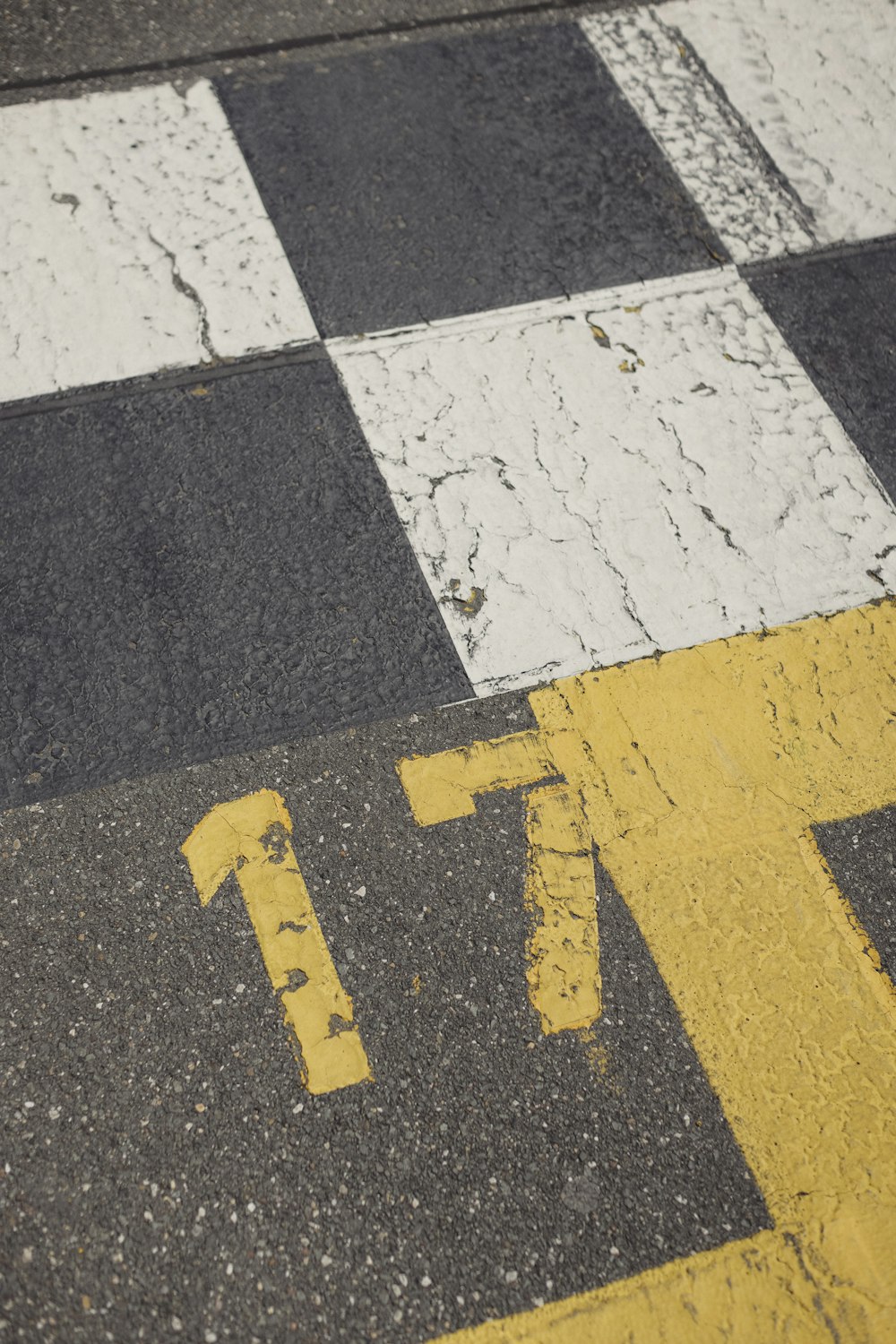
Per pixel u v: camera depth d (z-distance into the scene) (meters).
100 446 2.48
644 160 3.05
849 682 2.33
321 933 1.98
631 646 2.32
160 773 2.12
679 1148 1.83
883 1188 1.82
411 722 2.20
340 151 2.97
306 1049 1.87
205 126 2.97
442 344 2.69
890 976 2.03
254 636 2.27
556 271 2.83
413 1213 1.75
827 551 2.49
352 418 2.56
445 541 2.41
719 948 2.02
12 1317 1.65
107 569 2.33
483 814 2.12
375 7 3.26
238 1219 1.73
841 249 2.96
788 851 2.13
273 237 2.80
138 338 2.62
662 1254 1.75
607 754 2.20
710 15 3.37
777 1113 1.88
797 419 2.67
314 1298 1.68
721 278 2.88
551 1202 1.78
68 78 3.03
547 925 2.01
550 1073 1.88
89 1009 1.88
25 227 2.76
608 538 2.45
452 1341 1.67
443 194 2.92
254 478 2.46
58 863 2.01
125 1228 1.71
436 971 1.95
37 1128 1.78
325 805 2.10
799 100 3.22
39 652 2.23
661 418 2.63
